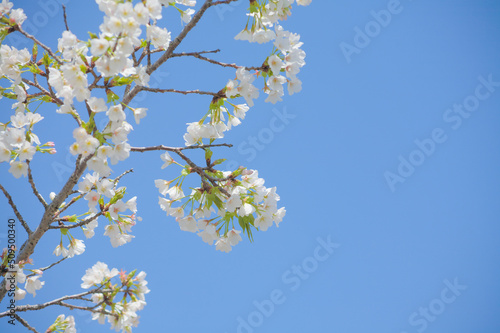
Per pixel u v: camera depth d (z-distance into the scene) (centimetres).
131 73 321
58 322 393
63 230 388
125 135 333
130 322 393
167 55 395
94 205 355
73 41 317
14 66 358
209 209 375
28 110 383
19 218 371
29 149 337
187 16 424
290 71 382
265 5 395
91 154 335
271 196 370
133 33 305
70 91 323
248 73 376
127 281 389
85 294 379
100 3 314
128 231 391
